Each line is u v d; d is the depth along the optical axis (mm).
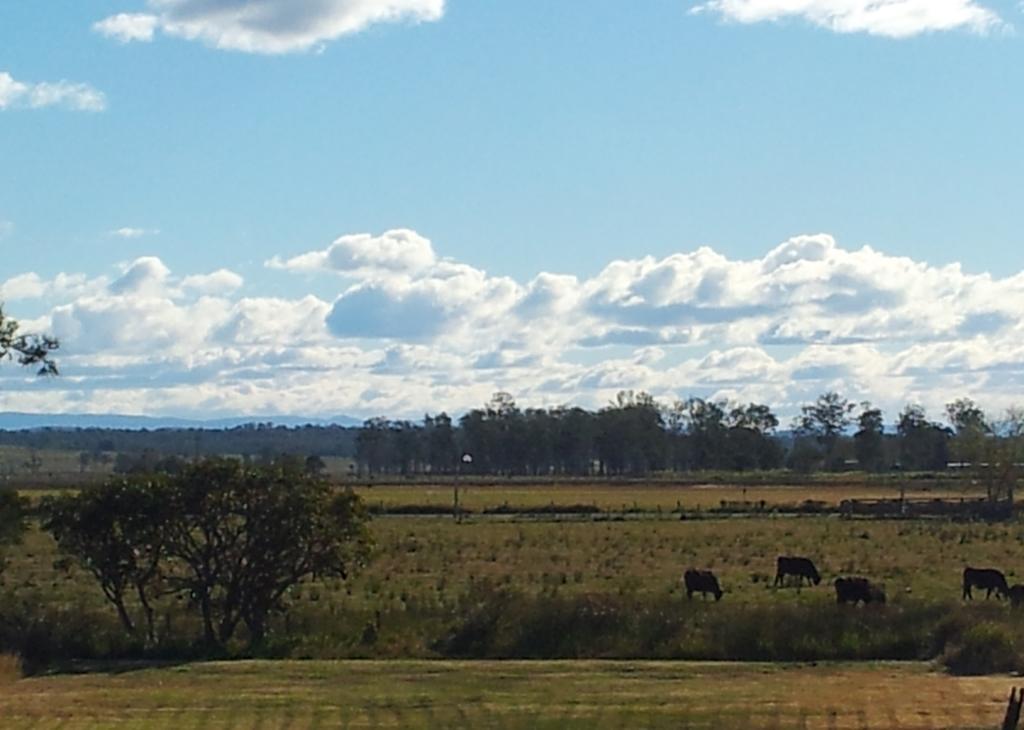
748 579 61938
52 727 24391
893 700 27156
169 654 34906
